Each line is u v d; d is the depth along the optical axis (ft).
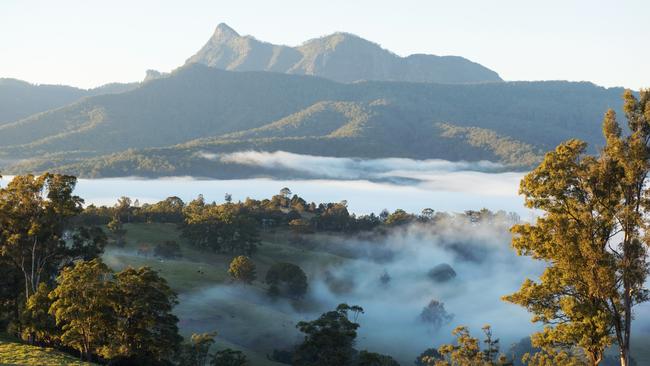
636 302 125.29
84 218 621.72
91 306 156.35
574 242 122.31
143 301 164.45
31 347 155.02
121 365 167.73
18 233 195.00
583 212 123.13
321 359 263.70
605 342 119.75
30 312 171.83
